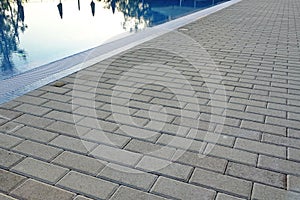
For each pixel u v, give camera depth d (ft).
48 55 30.86
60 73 15.03
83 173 7.47
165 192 6.85
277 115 10.73
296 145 8.81
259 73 15.42
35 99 11.84
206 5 78.79
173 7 75.25
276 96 12.48
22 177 7.26
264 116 10.65
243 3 56.13
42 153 8.26
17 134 9.21
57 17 55.21
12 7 63.36
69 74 14.90
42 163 7.82
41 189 6.86
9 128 9.55
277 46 21.30
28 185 6.98
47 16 55.47
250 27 29.25
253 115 10.72
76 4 72.54
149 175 7.43
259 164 7.89
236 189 6.95
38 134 9.24
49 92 12.57
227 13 40.50
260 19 34.96
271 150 8.55
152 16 62.28
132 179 7.28
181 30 27.43
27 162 7.85
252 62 17.38
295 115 10.75
